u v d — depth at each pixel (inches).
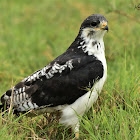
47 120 398.6
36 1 1069.1
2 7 1023.6
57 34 800.9
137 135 347.9
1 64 599.8
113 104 417.1
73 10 930.1
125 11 599.2
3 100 393.7
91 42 390.9
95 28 387.5
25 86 382.6
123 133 354.6
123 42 598.5
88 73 380.8
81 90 379.2
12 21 919.7
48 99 378.0
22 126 367.9
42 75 381.1
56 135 392.5
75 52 394.3
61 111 387.2
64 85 377.7
